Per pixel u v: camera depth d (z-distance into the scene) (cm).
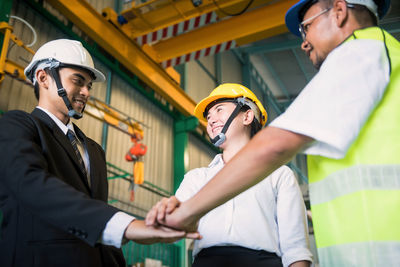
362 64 101
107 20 845
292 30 153
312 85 103
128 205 907
